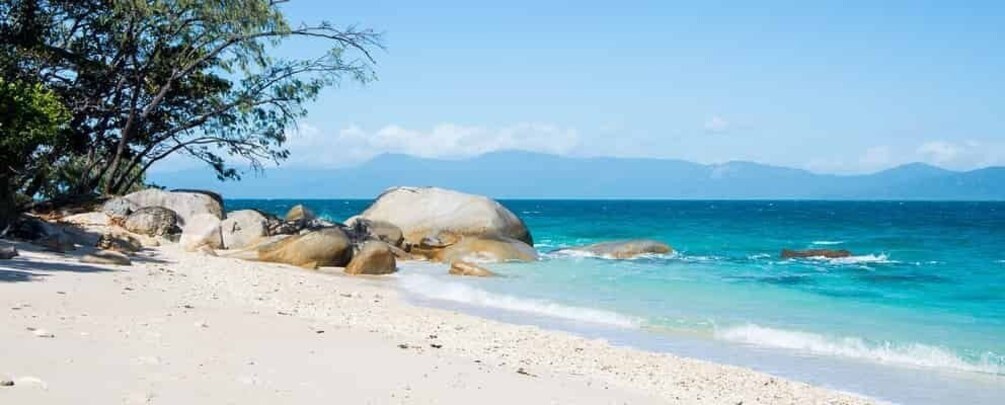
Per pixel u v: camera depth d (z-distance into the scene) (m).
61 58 31.97
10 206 22.47
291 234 29.88
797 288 23.53
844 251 35.66
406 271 26.67
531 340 14.18
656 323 17.09
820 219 88.25
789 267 30.39
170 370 8.23
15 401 6.42
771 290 23.00
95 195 31.83
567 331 16.02
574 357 12.91
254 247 27.36
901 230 60.41
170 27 33.28
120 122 34.97
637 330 16.28
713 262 32.09
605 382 11.06
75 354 8.41
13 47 30.38
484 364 11.13
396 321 15.27
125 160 36.75
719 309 19.22
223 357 9.27
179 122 35.78
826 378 12.61
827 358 14.00
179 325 11.24
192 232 27.83
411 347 11.82
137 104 34.66
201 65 34.28
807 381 12.40
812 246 42.91
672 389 11.09
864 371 13.09
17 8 30.64
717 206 196.62
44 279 14.88
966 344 15.21
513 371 10.90
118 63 33.81
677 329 16.44
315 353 10.27
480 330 14.93
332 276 23.92
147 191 31.69
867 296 21.92
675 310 18.94
